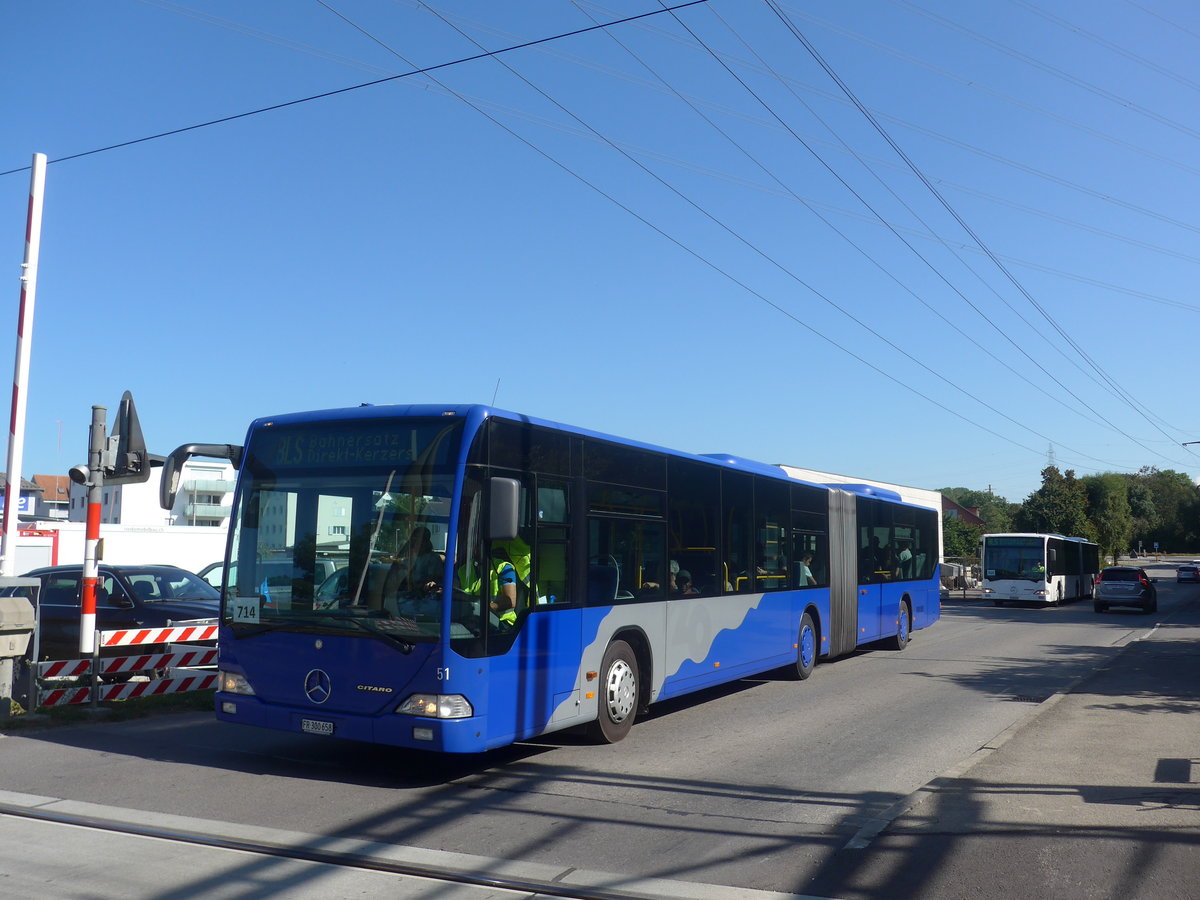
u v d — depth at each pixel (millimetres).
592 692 9344
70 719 10523
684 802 7434
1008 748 9336
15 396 13672
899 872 5762
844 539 16703
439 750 7477
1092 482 78938
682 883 5578
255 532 8562
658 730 10562
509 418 8344
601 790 7805
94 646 11078
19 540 25984
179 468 8672
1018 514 69250
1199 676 15500
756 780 8172
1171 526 141375
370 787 7859
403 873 5715
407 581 7805
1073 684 14422
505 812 7117
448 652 7543
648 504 10523
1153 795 7488
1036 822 6754
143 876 5578
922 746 9672
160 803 7258
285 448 8609
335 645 7953
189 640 11961
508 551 8234
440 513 7824
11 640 10445
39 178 13891
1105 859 5949
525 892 5418
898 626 19469
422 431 8094
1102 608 35844
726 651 12141
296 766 8625
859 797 7594
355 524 8141
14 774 8195
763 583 13352
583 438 9406
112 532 27203
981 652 19453
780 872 5777
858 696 13188
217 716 8492
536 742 9805
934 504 66625
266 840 6316
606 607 9594
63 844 6176
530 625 8391
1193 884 5508
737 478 12758
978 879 5621
